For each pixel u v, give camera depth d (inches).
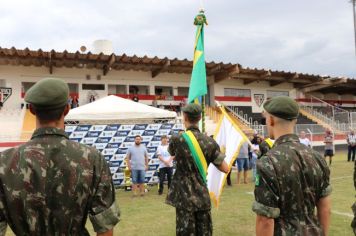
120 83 1090.1
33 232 74.5
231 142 245.1
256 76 1229.7
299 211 92.1
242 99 1278.3
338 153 1057.5
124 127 539.2
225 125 253.1
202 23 338.0
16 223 75.1
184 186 161.9
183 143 163.5
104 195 79.7
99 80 1063.0
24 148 78.8
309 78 1305.4
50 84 81.4
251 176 585.0
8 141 740.0
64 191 76.3
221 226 282.4
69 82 1028.5
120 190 495.5
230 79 1261.1
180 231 159.8
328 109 1411.2
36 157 77.4
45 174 76.5
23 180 75.7
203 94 324.5
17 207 74.9
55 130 81.0
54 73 1010.1
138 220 310.5
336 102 1605.6
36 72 991.0
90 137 524.1
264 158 94.8
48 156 77.8
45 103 79.4
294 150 95.7
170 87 1163.9
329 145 724.7
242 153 506.0
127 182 492.4
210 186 226.1
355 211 111.7
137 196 436.5
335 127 1261.1
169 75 1157.1
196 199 159.5
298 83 1392.7
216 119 1051.9
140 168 436.8
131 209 355.6
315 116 1330.0
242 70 1148.5
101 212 78.2
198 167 161.8
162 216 324.8
